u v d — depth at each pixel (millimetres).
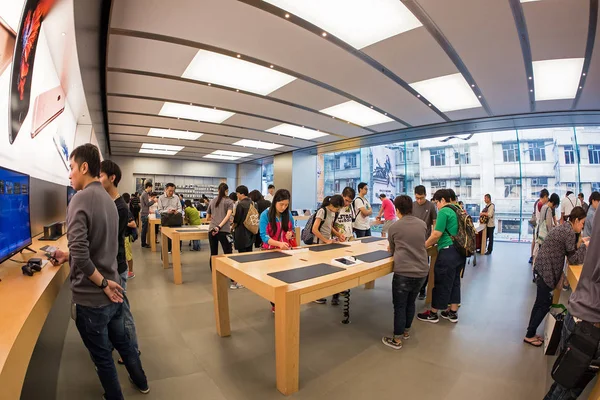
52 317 2326
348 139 8461
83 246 1215
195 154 12133
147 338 2400
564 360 1212
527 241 7734
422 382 1892
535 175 7477
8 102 2053
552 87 4434
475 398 1738
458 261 2768
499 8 2689
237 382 1847
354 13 2809
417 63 3783
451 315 2906
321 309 3221
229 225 4059
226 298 2480
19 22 1914
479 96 4832
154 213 7734
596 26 2922
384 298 3613
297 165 11000
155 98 5129
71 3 2135
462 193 8266
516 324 2830
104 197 1356
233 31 3098
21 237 1678
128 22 2906
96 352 1372
